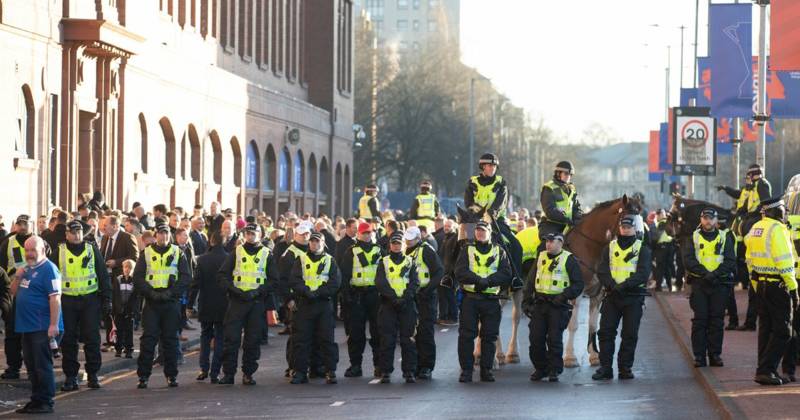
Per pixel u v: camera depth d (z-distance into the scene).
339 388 17.34
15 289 15.38
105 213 24.27
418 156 90.56
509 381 17.84
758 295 16.08
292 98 59.31
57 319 15.30
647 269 17.69
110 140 35.12
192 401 16.14
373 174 91.94
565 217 18.67
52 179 31.75
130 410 15.41
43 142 30.62
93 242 17.73
